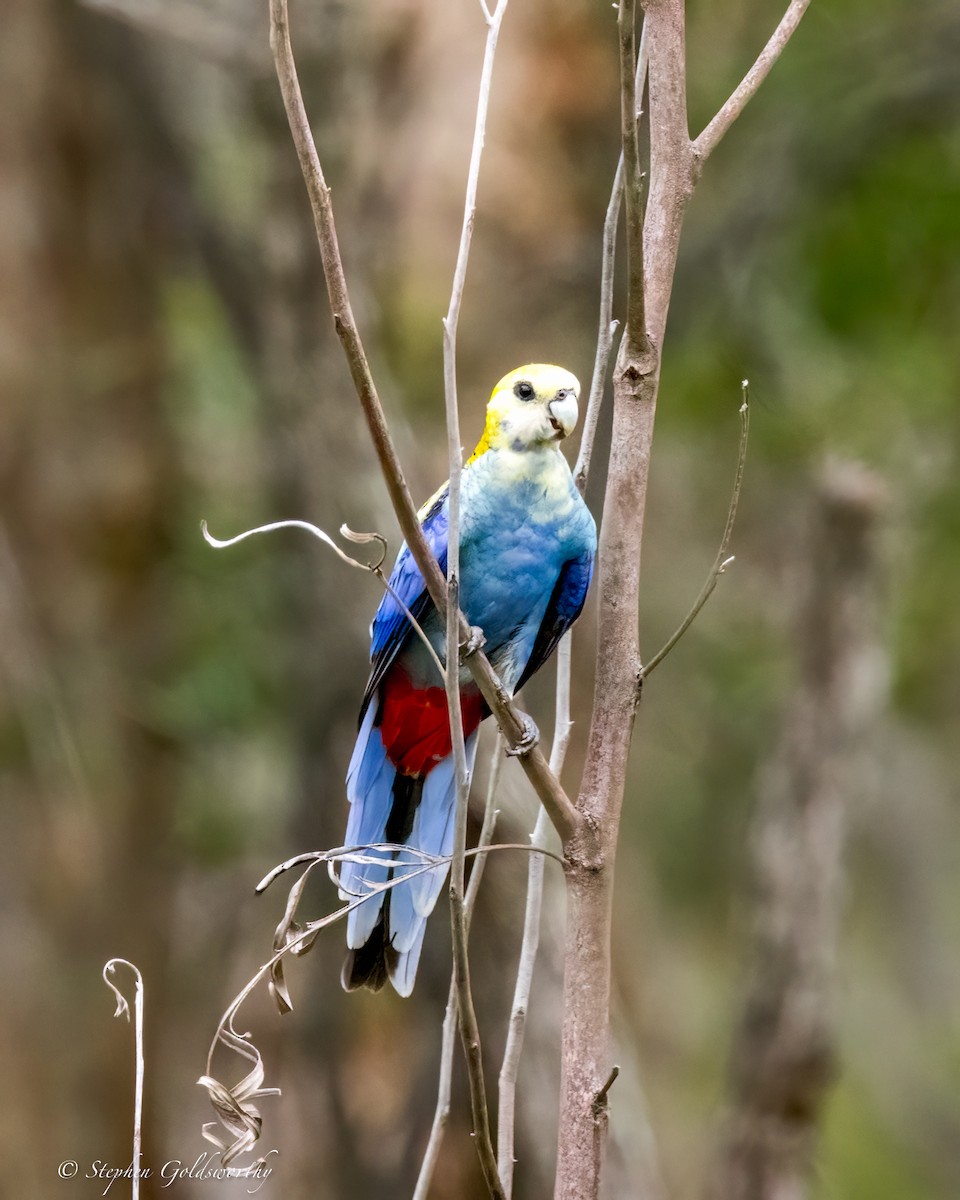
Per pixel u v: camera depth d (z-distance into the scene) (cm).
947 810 1593
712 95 1353
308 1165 1213
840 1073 1138
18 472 1378
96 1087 1305
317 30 1088
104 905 1346
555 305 1191
